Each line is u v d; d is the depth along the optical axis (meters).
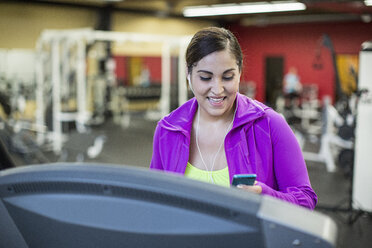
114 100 11.23
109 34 7.89
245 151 1.08
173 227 0.48
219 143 1.17
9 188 0.55
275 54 14.21
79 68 7.57
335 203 4.68
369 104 4.16
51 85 7.66
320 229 0.44
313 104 11.05
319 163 6.60
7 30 9.69
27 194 0.54
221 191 0.46
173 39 9.16
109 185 0.49
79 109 7.64
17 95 8.60
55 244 0.55
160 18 12.97
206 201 0.46
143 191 0.48
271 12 12.02
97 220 0.51
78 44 7.53
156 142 1.21
